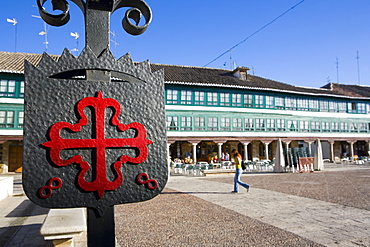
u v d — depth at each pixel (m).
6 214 7.80
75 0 1.89
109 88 1.76
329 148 38.69
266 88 32.03
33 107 1.63
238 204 8.76
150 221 6.82
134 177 1.74
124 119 1.76
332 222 6.42
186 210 8.03
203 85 28.98
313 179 15.99
